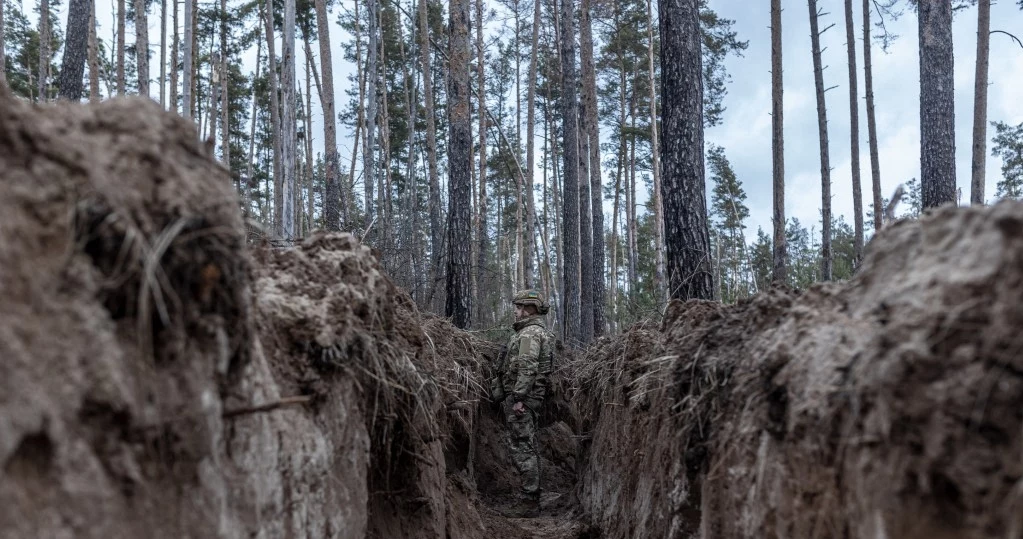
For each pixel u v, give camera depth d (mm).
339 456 3320
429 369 4945
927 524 1979
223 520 2184
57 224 1840
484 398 7723
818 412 2537
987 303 1989
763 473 2920
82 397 1751
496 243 37281
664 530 4266
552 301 24141
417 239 20344
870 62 15711
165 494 1978
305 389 3094
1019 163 26453
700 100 7414
